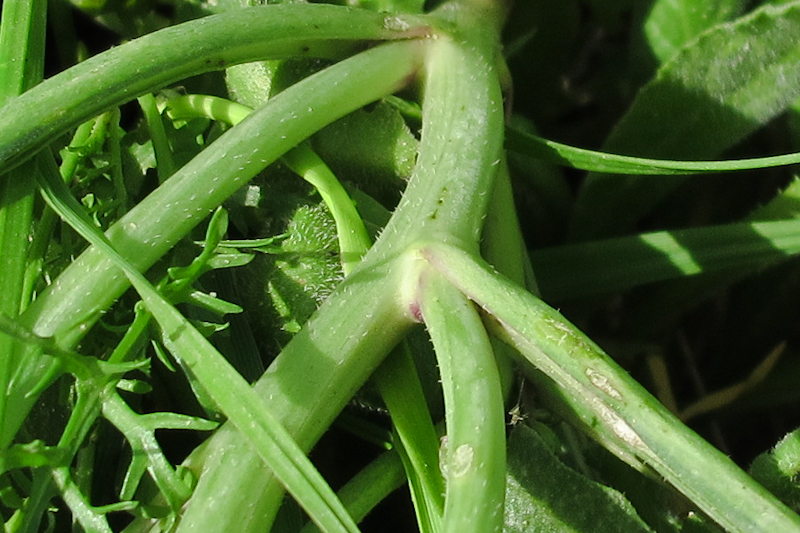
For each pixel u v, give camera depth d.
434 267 0.24
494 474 0.22
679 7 0.30
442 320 0.23
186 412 0.26
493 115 0.26
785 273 0.31
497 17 0.27
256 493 0.23
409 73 0.26
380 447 0.28
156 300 0.23
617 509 0.25
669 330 0.31
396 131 0.27
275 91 0.27
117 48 0.25
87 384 0.23
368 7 0.28
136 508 0.23
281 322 0.26
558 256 0.29
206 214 0.25
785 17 0.27
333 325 0.24
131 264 0.24
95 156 0.26
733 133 0.29
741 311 0.32
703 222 0.32
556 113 0.32
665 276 0.29
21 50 0.25
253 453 0.23
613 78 0.33
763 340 0.31
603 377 0.23
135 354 0.24
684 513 0.26
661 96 0.29
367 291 0.24
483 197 0.25
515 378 0.26
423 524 0.24
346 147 0.27
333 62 0.27
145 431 0.23
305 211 0.26
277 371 0.24
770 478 0.26
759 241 0.28
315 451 0.28
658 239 0.29
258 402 0.23
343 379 0.24
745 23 0.28
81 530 0.24
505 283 0.24
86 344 0.25
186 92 0.28
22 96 0.24
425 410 0.24
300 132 0.25
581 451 0.27
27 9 0.25
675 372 0.32
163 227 0.24
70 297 0.24
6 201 0.24
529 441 0.25
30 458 0.23
